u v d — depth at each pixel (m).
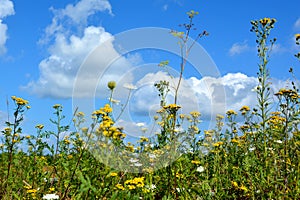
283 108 1.41
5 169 1.60
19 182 1.50
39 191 1.42
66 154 1.58
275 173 1.35
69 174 1.26
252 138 1.75
